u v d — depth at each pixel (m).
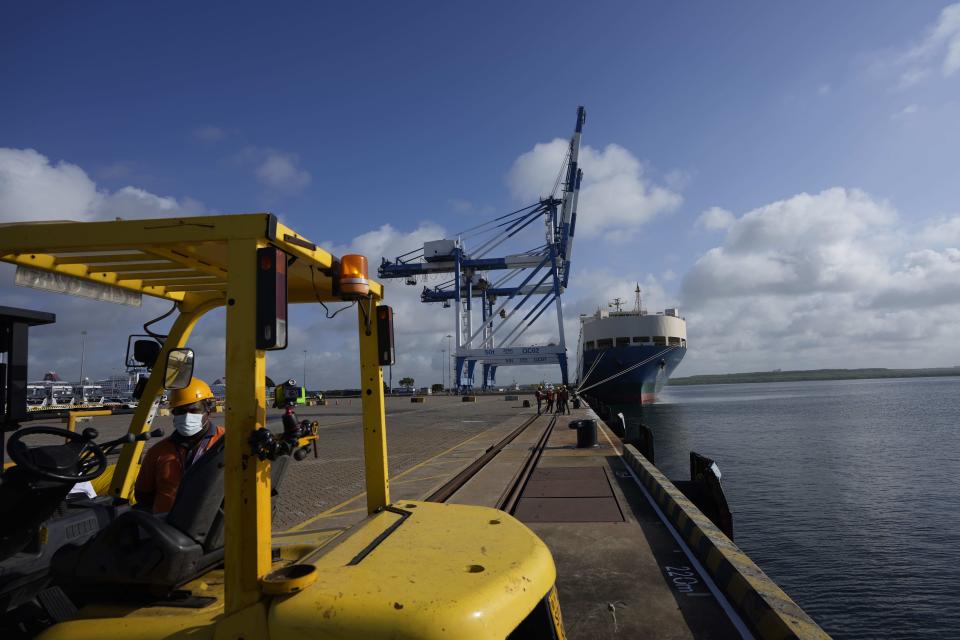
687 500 6.96
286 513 7.91
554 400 33.62
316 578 1.84
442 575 1.87
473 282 86.44
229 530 1.83
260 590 1.80
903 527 15.66
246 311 1.93
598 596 4.45
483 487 9.19
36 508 2.41
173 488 2.82
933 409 65.50
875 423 49.03
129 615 1.98
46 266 2.53
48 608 2.17
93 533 2.89
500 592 1.79
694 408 72.56
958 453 29.77
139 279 3.02
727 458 29.28
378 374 2.98
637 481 9.55
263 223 1.97
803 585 11.42
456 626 1.58
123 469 3.51
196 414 2.93
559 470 10.88
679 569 5.05
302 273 2.81
